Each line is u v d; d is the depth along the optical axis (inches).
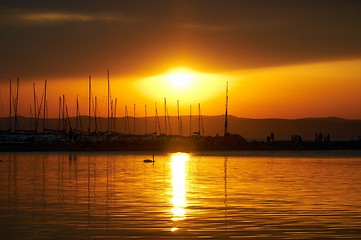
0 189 2176.4
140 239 1198.3
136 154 6624.0
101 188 2214.6
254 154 6742.1
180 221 1395.2
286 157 5816.9
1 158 5334.6
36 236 1226.6
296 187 2250.2
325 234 1242.6
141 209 1595.7
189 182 2516.0
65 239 1198.9
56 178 2773.1
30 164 4200.3
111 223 1370.6
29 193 2021.4
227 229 1295.5
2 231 1278.3
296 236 1224.2
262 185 2346.2
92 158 5374.0
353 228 1306.6
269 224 1354.6
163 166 3956.7
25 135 7372.1
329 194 1972.2
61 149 7377.0
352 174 3088.1
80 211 1561.3
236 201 1769.2
